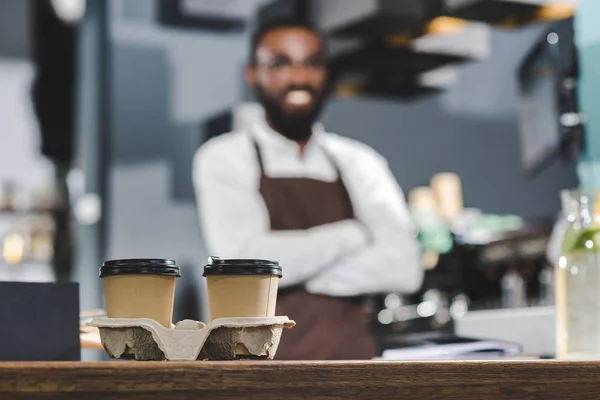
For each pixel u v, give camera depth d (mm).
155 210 4227
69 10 4625
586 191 1368
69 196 4598
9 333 971
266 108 3439
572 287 1346
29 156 4621
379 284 3066
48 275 4500
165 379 811
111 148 4207
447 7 3180
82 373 794
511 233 4043
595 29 2906
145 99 4254
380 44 3561
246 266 969
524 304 3826
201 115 4316
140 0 4281
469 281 4105
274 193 3209
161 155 4250
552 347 2551
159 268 969
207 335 944
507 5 3090
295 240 2979
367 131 4723
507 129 4941
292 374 848
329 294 3021
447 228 4281
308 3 3561
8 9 4605
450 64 3838
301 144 3350
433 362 900
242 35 4395
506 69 4887
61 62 4672
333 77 3807
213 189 3152
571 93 2883
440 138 4871
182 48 4316
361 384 869
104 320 957
